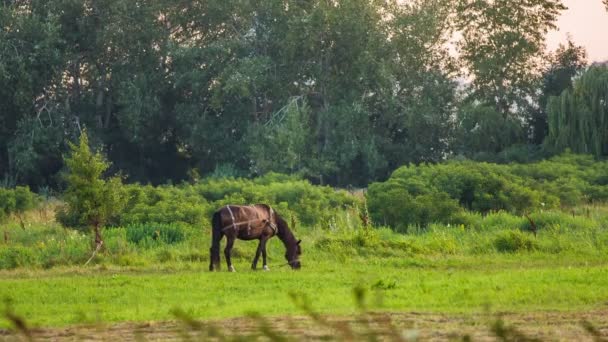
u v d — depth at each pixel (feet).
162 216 128.67
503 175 177.47
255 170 277.85
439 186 158.81
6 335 49.49
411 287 68.28
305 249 102.12
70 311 62.34
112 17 284.20
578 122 256.93
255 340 14.47
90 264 94.73
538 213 129.80
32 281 79.92
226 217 86.69
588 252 97.25
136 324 51.98
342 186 287.89
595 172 206.28
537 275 73.92
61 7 284.41
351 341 14.28
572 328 46.62
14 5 287.07
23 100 265.54
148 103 281.54
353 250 99.25
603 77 255.29
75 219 123.13
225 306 60.80
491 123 279.28
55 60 270.67
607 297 59.72
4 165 287.28
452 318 50.75
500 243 101.55
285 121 281.33
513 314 52.65
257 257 88.79
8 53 266.77
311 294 66.59
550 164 211.82
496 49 289.33
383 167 285.02
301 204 145.89
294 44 281.33
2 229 131.13
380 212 135.13
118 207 101.86
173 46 284.41
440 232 116.16
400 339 12.96
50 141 269.64
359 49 289.74
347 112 280.10
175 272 88.12
